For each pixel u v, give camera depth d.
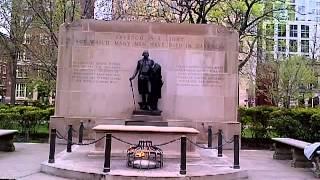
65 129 16.11
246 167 11.62
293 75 36.44
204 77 16.36
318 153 10.23
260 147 17.92
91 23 16.45
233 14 22.72
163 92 16.17
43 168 10.09
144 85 15.42
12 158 12.36
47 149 14.72
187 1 21.28
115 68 16.31
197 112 16.20
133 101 16.09
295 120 16.86
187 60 16.38
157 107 15.84
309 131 16.73
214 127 16.11
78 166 9.87
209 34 16.50
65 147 15.20
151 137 11.72
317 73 41.12
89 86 16.28
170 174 8.97
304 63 37.69
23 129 18.98
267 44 25.17
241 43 25.11
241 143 18.02
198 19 21.00
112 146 11.63
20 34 27.77
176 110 16.14
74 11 22.89
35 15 25.12
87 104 16.23
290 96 37.25
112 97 16.19
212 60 16.44
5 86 53.31
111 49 16.38
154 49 16.38
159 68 15.58
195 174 9.09
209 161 11.49
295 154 12.16
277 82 36.41
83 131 15.73
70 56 16.41
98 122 16.02
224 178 9.41
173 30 16.47
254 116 18.28
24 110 19.58
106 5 25.31
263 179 9.83
